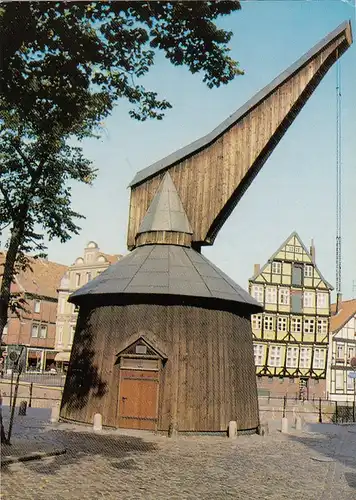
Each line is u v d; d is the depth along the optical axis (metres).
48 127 13.88
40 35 11.62
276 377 51.16
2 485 10.56
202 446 18.27
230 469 14.11
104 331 22.52
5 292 17.52
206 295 22.17
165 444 18.30
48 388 37.25
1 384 40.03
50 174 18.88
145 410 21.05
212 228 25.12
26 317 65.06
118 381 21.55
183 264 23.53
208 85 12.93
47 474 11.90
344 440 21.84
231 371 22.34
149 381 21.25
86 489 10.84
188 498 10.70
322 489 12.16
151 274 22.77
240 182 24.48
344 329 56.75
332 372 55.09
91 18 11.73
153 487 11.46
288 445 19.55
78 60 12.19
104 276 23.83
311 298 53.28
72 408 22.41
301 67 25.06
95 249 65.00
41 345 67.00
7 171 18.38
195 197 25.34
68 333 64.62
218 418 21.27
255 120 24.77
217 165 25.06
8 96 12.72
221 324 22.67
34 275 69.00
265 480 12.90
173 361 21.28
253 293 51.66
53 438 17.69
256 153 24.36
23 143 18.00
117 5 11.45
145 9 11.49
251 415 22.98
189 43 12.23
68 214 19.31
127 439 18.84
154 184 26.50
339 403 52.53
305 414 35.41
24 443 15.68
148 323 21.86
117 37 12.07
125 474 12.59
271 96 24.84
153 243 24.78
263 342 51.16
